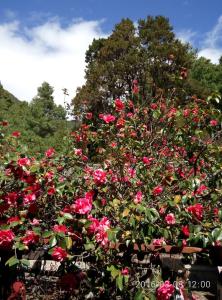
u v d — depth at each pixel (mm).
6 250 2680
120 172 3707
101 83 22047
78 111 6016
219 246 2773
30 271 2969
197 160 3881
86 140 4672
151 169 4008
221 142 3975
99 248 2637
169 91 5160
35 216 2893
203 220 2973
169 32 24391
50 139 12352
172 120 4273
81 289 2766
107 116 4488
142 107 4938
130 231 2686
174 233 2816
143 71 22125
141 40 24547
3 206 2832
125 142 4457
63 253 2471
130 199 3225
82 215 2703
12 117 18078
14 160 2957
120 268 2568
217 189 3400
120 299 2686
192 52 24391
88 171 3561
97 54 27656
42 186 2967
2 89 23938
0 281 2678
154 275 2631
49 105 23203
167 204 2967
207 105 4145
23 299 2627
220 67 36625
